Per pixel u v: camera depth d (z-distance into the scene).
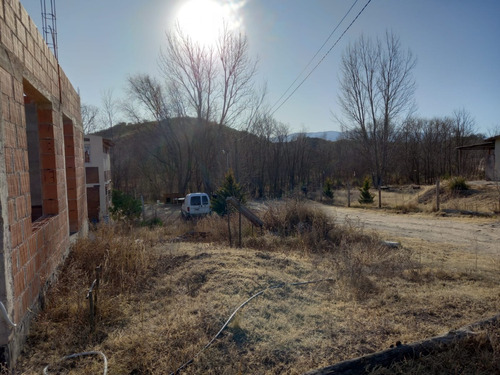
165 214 25.94
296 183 45.53
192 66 31.81
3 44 3.40
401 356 3.16
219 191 18.17
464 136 44.81
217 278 5.32
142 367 3.11
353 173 51.34
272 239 9.24
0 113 3.18
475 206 16.58
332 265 6.30
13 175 3.48
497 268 6.68
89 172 20.91
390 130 41.94
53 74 5.73
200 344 3.45
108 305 4.25
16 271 3.41
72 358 3.30
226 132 35.62
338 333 3.78
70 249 6.61
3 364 3.02
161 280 5.44
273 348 3.43
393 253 7.36
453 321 4.13
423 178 46.75
